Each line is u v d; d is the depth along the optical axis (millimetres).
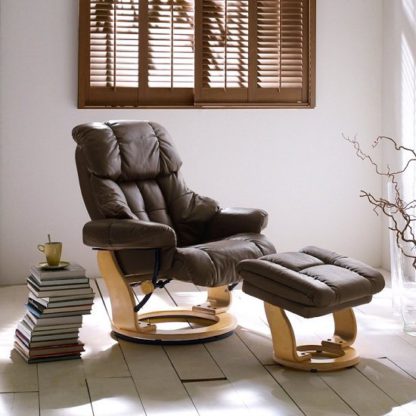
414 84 6898
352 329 5391
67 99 6977
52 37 6922
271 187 7316
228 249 5551
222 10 7141
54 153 6988
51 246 5332
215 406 4711
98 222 5523
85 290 5305
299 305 4984
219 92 7180
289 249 7391
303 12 7266
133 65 7078
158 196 6082
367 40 7371
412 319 5723
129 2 6996
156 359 5316
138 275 5633
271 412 4645
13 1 6855
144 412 4645
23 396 4812
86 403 4738
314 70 7289
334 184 7414
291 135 7316
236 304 6375
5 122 6910
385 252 7453
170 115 7129
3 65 6875
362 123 7410
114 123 6027
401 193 7137
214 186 7234
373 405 4715
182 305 6387
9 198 6957
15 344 5457
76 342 5320
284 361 5188
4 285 6980
